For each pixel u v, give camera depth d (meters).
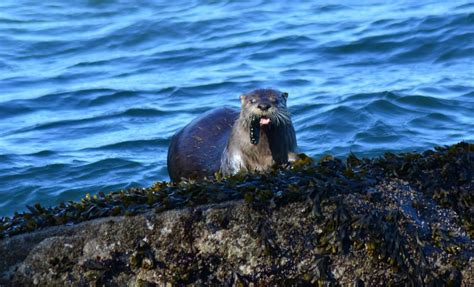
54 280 23.06
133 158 44.19
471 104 48.34
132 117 50.72
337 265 22.50
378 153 42.53
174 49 64.56
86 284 22.84
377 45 60.38
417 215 23.42
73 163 43.72
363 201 23.14
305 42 62.75
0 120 51.38
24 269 23.34
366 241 22.62
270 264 22.42
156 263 22.64
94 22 74.38
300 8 73.38
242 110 31.41
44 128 49.59
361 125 46.03
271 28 67.50
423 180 24.22
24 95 55.50
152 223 22.80
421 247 22.88
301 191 22.94
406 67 56.50
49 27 73.44
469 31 60.53
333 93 51.19
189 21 71.06
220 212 22.67
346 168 24.55
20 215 25.41
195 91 54.31
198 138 35.31
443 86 51.22
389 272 22.64
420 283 22.67
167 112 51.12
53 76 59.78
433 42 59.59
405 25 63.31
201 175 34.41
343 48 60.66
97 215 23.94
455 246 23.19
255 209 22.66
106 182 41.47
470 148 25.27
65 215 24.20
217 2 77.69
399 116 47.06
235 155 31.69
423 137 44.31
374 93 49.94
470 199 24.02
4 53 66.50
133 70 60.50
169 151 36.84
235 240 22.53
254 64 59.31
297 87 53.47
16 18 76.38
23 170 43.06
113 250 22.83
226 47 63.75
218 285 22.52
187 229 22.64
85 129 49.16
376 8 70.38
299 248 22.53
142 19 72.56
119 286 22.77
